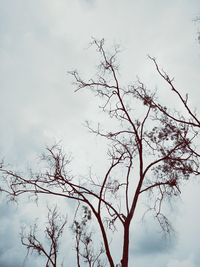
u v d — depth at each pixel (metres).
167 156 17.81
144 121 18.48
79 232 26.11
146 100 17.94
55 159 19.02
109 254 16.95
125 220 17.58
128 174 18.98
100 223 17.72
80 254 25.98
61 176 18.66
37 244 24.88
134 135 19.33
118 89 18.78
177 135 17.55
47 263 24.67
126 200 18.33
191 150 17.11
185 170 17.31
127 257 16.56
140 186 18.09
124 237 17.11
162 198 17.48
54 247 25.48
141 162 18.48
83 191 18.58
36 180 18.75
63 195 18.55
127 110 19.05
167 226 17.05
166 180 17.97
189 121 16.17
